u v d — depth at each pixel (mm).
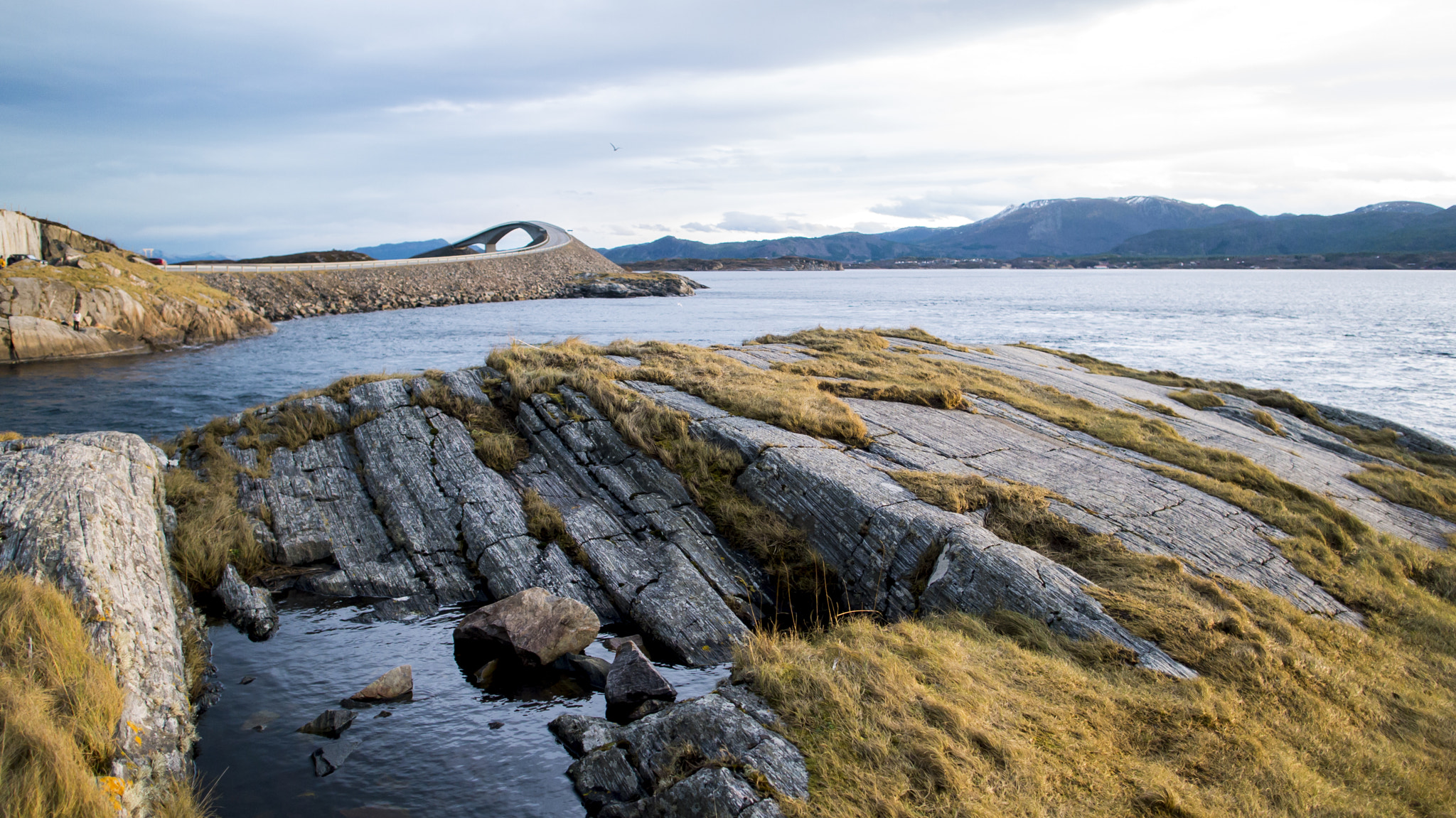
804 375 20078
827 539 11219
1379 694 8086
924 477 12195
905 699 6656
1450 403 37188
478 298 111312
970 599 9305
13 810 4684
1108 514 12125
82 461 10484
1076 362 30375
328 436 14945
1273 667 8047
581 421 14570
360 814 6141
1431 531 14555
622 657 8320
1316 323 86188
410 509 12672
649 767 6289
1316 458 19047
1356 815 5898
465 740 7309
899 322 80438
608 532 11734
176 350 49594
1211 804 5824
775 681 6898
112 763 5680
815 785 5660
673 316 87875
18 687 5684
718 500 12445
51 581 7336
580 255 188250
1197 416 21891
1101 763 6156
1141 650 8125
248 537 11562
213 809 6148
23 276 45531
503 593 10750
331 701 8031
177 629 8742
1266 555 11383
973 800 5492
